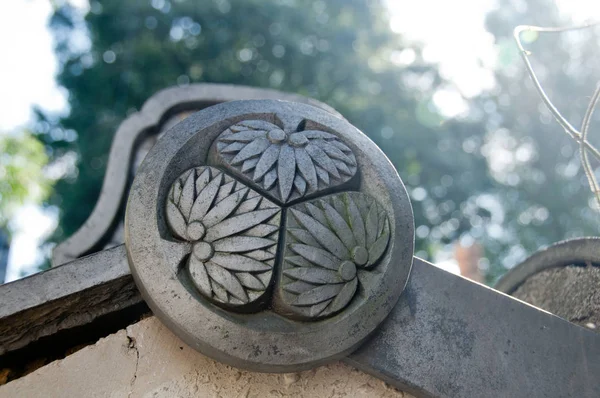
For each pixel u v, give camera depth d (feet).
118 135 3.47
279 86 8.61
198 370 1.77
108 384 1.74
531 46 9.44
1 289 1.73
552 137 9.30
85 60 8.87
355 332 1.75
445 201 8.48
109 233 3.46
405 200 1.90
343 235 1.80
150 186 1.77
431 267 1.92
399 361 1.82
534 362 1.89
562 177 9.19
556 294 2.27
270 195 1.80
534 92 9.40
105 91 8.67
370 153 1.93
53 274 1.76
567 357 1.91
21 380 1.72
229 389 1.77
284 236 1.77
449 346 1.86
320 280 1.74
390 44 8.96
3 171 6.41
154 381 1.76
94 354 1.76
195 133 1.85
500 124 9.36
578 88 9.32
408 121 8.41
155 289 1.69
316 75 8.65
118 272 1.77
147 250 1.71
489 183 8.97
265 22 8.81
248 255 1.73
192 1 8.83
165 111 3.48
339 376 1.84
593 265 2.14
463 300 1.91
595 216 8.95
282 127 1.91
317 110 1.97
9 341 1.78
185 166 1.82
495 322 1.91
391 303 1.80
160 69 8.70
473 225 8.57
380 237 1.83
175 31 8.89
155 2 8.92
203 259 1.71
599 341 1.94
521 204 9.08
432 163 8.34
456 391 1.83
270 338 1.70
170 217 1.74
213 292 1.69
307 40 8.81
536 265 2.38
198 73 8.73
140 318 1.85
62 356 1.85
